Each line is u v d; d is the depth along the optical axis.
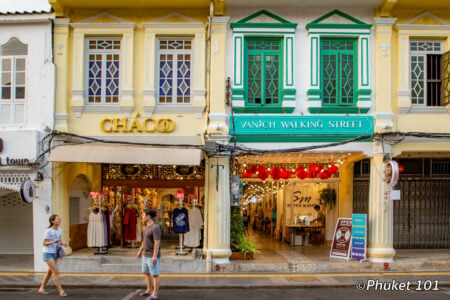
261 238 19.42
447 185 16.58
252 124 13.44
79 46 13.67
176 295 10.70
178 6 13.59
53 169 13.40
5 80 13.77
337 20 13.76
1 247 15.77
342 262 13.37
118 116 13.62
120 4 13.49
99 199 14.34
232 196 13.64
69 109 13.63
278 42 13.91
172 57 13.90
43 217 13.26
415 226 16.47
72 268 13.22
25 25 13.70
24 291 11.16
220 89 13.45
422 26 13.72
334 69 13.88
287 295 10.73
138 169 15.91
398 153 13.62
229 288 11.44
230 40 13.69
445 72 13.77
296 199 17.72
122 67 13.67
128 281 11.89
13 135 13.23
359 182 16.50
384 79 13.57
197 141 13.50
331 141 13.55
